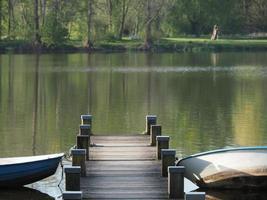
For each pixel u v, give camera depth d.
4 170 25.20
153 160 27.67
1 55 100.81
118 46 110.56
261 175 25.38
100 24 112.62
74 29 115.62
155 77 70.56
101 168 26.38
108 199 22.52
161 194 23.12
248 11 128.75
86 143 27.81
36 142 36.19
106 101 52.59
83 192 23.23
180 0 123.94
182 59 95.25
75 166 23.42
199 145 35.19
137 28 117.38
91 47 109.62
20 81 65.75
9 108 48.78
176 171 22.70
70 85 62.97
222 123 41.97
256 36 129.12
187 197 19.53
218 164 25.52
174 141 36.28
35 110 47.81
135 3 117.31
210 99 53.59
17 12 113.25
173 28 124.69
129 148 30.02
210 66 83.81
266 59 95.25
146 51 110.19
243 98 53.97
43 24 108.19
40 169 25.62
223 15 126.19
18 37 109.62
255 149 25.19
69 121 43.06
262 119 43.50
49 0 112.00
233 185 25.77
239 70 78.38
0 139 37.03
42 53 105.75
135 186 24.02
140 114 46.00
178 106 49.75
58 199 25.09
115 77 70.38
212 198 25.30
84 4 111.94
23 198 25.25
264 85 63.00
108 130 39.59
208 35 128.12
